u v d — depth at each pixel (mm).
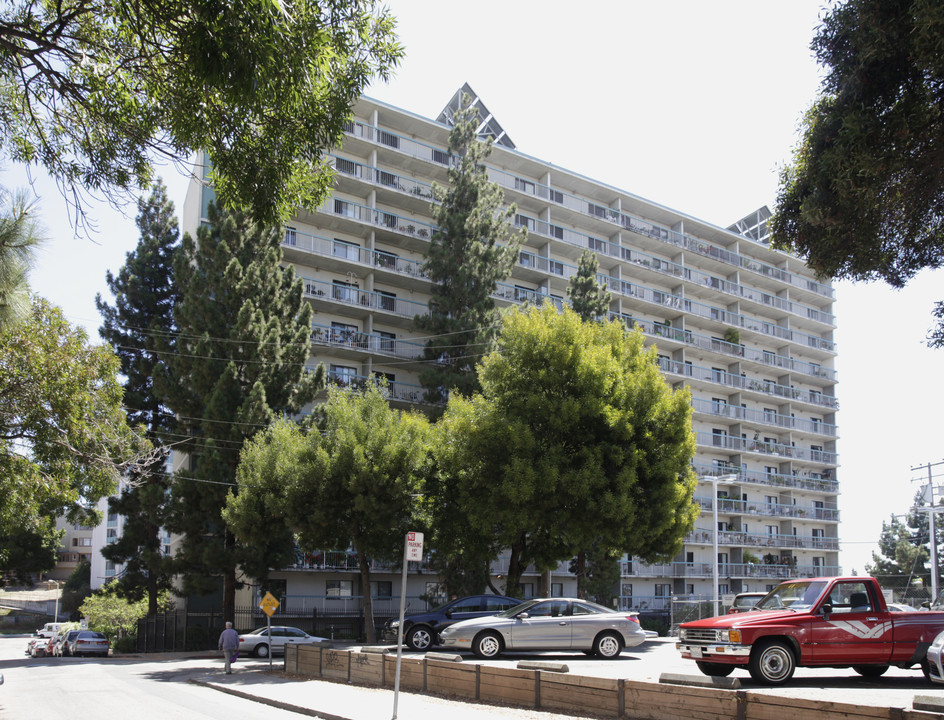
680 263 60094
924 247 11891
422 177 49469
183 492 32781
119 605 47344
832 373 67250
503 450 25547
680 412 26562
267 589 39094
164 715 13875
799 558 60688
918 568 66188
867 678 13336
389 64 10820
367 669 16875
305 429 33312
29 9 9477
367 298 44750
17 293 9797
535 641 19297
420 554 12938
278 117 10172
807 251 12320
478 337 37250
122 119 10273
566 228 54750
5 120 10445
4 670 28250
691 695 9711
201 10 8062
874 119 10453
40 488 15844
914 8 9516
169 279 39938
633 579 51219
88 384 16875
